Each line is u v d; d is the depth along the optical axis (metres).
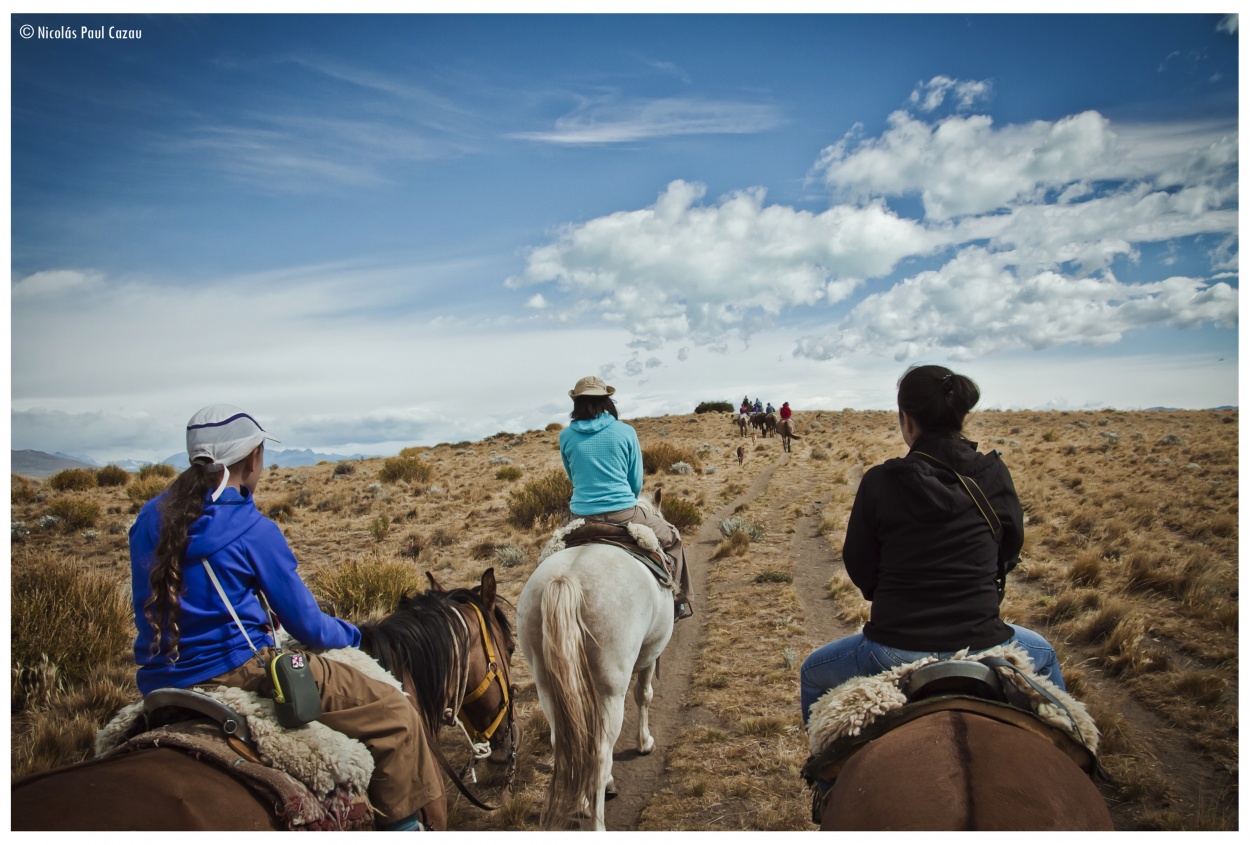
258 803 2.15
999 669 2.32
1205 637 6.91
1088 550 10.53
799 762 5.09
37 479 23.62
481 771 5.04
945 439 2.57
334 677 2.56
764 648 7.52
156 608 2.28
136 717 2.38
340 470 25.84
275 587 2.44
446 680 3.29
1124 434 29.55
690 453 26.05
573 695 3.53
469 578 11.16
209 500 2.38
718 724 5.80
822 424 47.25
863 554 2.68
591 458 4.81
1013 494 2.56
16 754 5.21
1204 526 11.28
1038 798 1.75
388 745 2.57
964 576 2.45
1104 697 5.85
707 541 13.43
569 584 3.77
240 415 2.48
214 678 2.36
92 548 13.61
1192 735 5.14
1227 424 31.59
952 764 1.90
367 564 10.09
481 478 23.48
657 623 4.56
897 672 2.40
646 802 4.71
